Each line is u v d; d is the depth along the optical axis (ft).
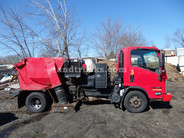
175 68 46.80
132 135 8.64
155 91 12.16
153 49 12.26
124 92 12.34
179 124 10.16
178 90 23.86
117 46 54.65
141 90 12.57
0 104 15.65
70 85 13.64
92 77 13.47
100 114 12.10
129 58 12.23
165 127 9.69
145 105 12.18
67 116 11.82
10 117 11.93
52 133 9.00
